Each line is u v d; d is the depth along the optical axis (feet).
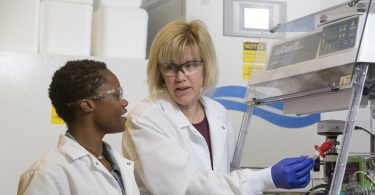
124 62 9.41
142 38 9.82
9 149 8.84
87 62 6.16
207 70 7.13
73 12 9.49
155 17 11.50
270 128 10.09
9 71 8.90
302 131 10.26
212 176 6.64
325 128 6.86
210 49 7.09
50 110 9.00
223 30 9.95
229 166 7.70
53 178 5.65
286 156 10.14
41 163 5.80
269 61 7.43
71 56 9.20
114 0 9.84
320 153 6.68
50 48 9.39
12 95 8.89
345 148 5.61
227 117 7.98
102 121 6.02
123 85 9.36
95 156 6.12
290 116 10.18
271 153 10.07
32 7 9.19
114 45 9.68
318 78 6.35
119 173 6.35
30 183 5.61
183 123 7.12
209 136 7.50
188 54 6.85
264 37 7.76
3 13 9.11
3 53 8.88
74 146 5.93
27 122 8.91
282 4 10.19
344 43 5.94
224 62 9.91
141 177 6.78
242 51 10.00
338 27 6.20
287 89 6.92
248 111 7.86
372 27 5.76
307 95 6.57
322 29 6.50
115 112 6.05
